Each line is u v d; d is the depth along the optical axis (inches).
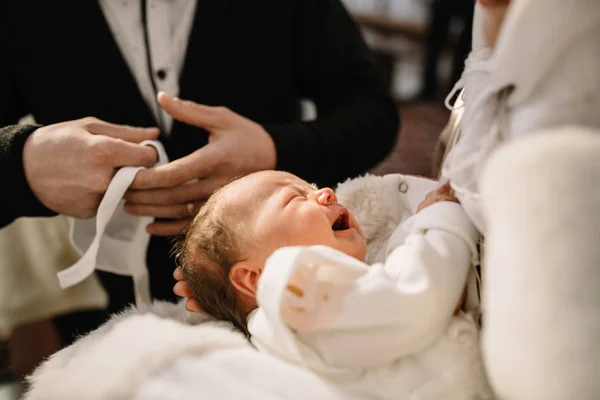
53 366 24.8
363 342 21.4
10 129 31.7
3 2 34.1
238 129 33.5
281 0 38.7
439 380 21.2
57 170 30.0
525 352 14.4
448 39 88.0
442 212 23.1
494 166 16.1
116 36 35.9
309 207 26.4
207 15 36.7
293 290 21.7
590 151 14.6
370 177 30.9
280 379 21.4
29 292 52.9
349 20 43.7
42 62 35.4
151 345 23.3
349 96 42.4
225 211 27.3
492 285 15.7
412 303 20.9
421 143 63.8
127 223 34.9
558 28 16.0
